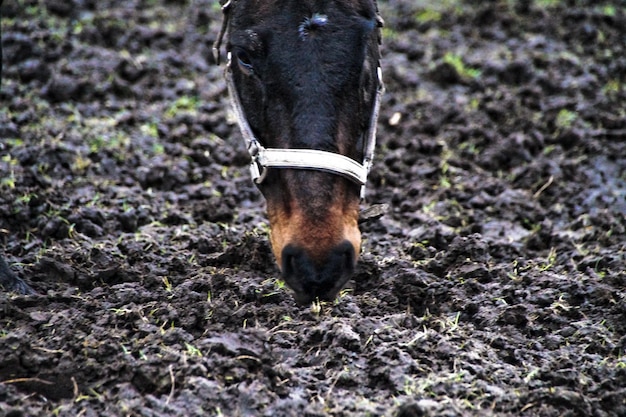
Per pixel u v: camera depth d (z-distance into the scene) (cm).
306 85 718
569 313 905
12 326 834
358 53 730
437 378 774
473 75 1580
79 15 1677
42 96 1408
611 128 1441
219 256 992
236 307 877
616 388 778
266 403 738
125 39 1595
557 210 1204
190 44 1634
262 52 733
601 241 1095
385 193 1231
